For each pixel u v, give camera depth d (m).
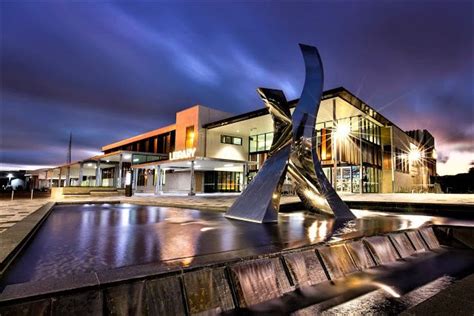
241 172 30.62
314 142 8.20
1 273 2.96
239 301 3.13
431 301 2.46
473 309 2.30
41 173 44.50
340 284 3.84
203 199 16.20
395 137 29.53
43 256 3.76
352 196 17.88
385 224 6.59
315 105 8.22
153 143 36.81
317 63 8.52
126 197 19.14
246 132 29.16
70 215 8.94
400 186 30.64
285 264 3.73
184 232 5.59
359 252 4.66
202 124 27.86
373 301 3.32
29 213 8.23
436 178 36.66
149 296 2.65
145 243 4.54
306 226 6.30
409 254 5.39
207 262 3.19
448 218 8.06
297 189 8.80
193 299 2.88
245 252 3.71
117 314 2.46
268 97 8.21
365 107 20.20
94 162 33.16
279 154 7.99
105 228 6.20
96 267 3.25
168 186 30.78
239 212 7.90
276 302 3.26
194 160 21.20
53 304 2.24
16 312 2.11
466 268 4.67
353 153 23.59
